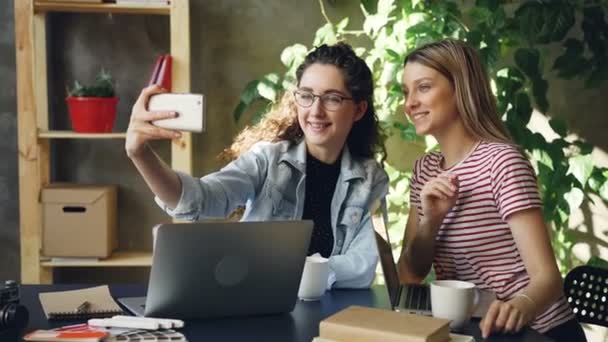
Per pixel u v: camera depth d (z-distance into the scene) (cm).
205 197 211
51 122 357
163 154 363
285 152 234
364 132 243
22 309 168
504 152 206
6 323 163
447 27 324
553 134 361
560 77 338
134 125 176
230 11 357
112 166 362
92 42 356
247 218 233
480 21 326
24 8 314
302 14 358
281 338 165
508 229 210
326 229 233
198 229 169
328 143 229
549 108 361
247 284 178
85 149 362
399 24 333
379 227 215
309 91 224
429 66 214
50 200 326
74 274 365
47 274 335
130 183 363
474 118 214
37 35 338
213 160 362
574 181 327
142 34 357
